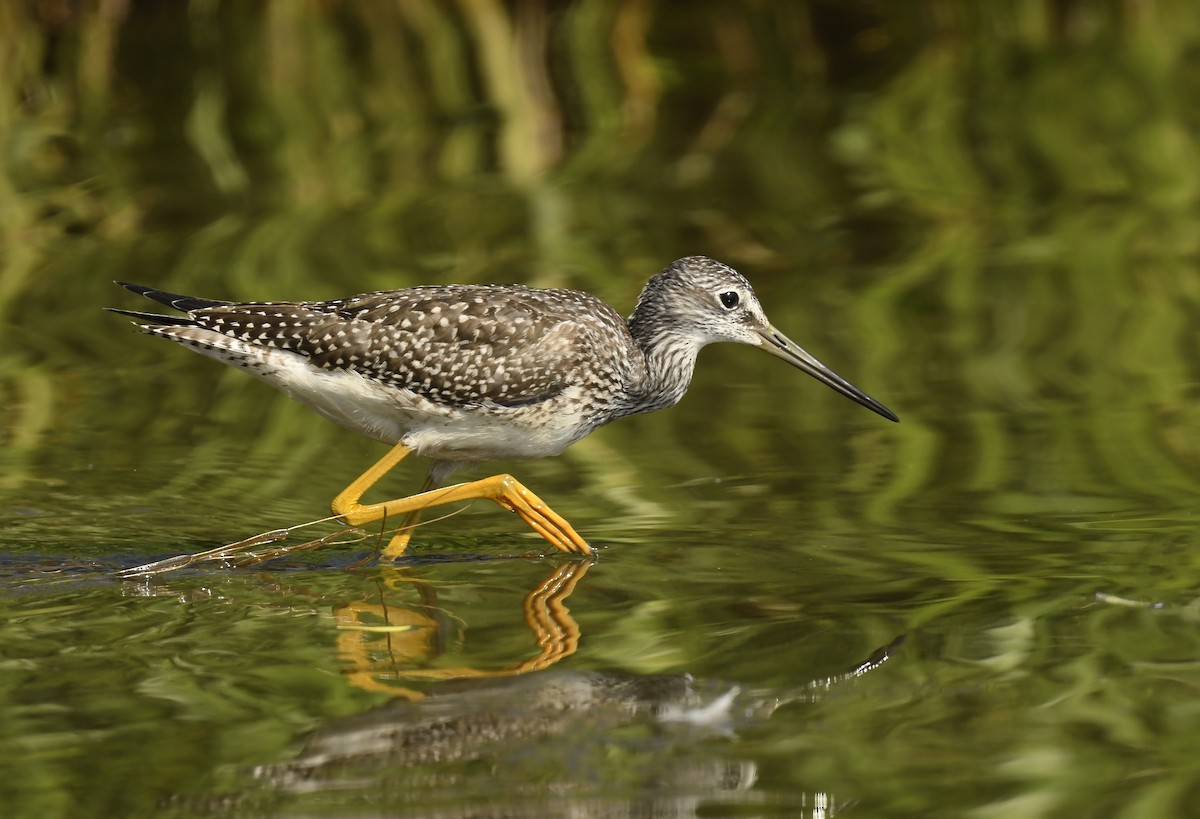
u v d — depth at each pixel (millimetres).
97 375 15539
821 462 13250
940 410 14430
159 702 8617
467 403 11992
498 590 10531
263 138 22469
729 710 8523
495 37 23078
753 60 24609
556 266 18109
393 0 23109
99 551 11250
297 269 17906
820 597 10242
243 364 12062
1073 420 14000
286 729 8297
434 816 7406
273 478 13070
